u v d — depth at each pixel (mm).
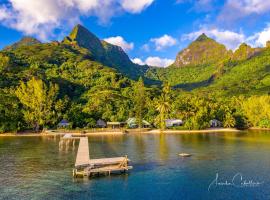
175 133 160125
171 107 193625
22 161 74688
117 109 197250
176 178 57938
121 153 87938
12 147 100500
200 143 112625
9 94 171250
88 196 47688
